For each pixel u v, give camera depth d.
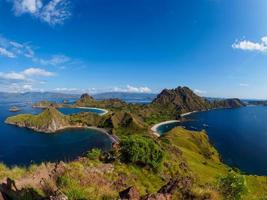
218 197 19.31
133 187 18.58
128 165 52.84
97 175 31.11
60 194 16.19
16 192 17.30
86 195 18.22
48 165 27.50
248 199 24.83
